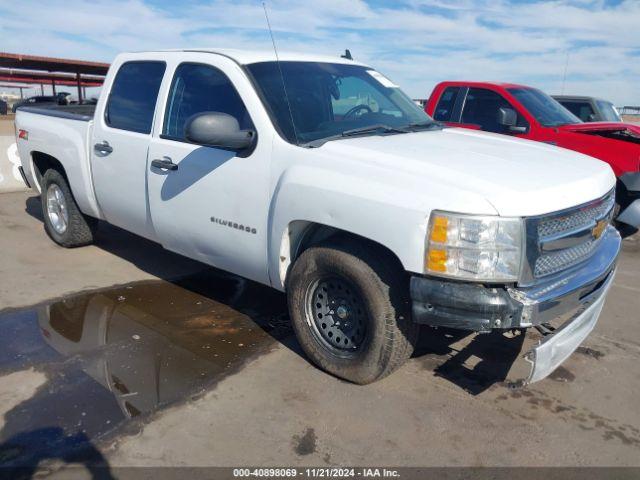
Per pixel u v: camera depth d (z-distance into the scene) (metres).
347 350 3.47
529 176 3.13
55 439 2.90
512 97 7.43
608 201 3.62
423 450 2.90
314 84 4.11
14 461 2.73
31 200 8.50
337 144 3.48
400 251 2.96
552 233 2.99
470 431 3.06
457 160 3.28
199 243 4.17
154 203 4.39
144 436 2.94
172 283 5.13
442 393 3.41
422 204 2.90
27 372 3.53
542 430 3.08
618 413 3.26
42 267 5.46
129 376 3.52
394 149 3.44
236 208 3.77
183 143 4.12
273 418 3.13
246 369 3.64
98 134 4.96
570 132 6.94
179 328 4.21
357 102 4.31
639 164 6.52
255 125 3.67
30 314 4.39
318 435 3.00
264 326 4.27
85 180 5.21
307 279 3.49
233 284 5.13
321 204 3.23
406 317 3.21
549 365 2.96
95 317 4.37
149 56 4.65
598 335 4.28
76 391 3.33
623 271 5.93
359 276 3.20
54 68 19.61
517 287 2.88
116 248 6.12
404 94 4.93
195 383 3.46
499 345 4.02
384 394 3.38
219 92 3.98
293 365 3.70
